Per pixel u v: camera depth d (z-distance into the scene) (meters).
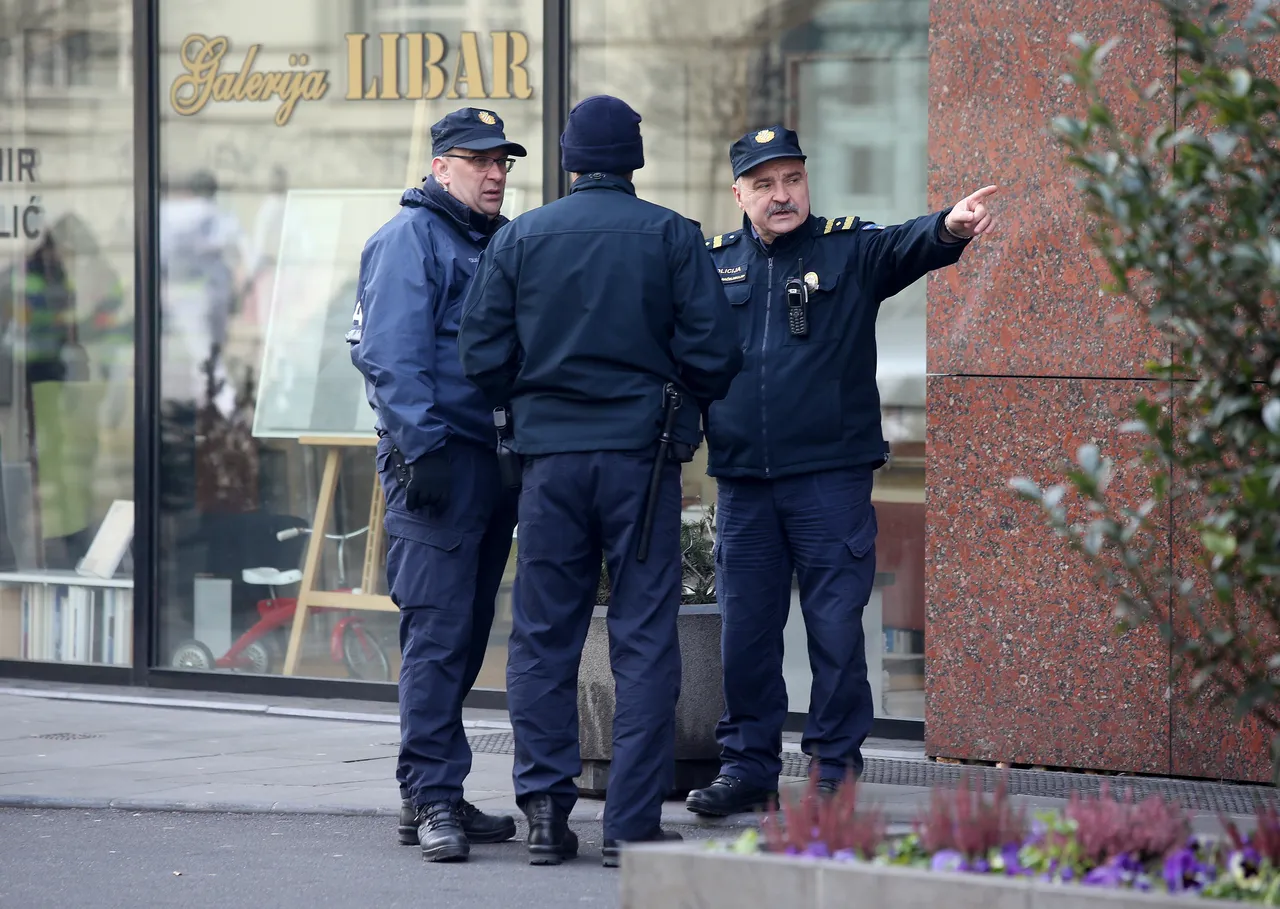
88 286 34.22
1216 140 12.05
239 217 33.06
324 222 32.50
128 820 22.09
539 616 19.64
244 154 33.00
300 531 32.62
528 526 19.56
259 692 32.56
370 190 32.22
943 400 25.19
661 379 19.47
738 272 22.25
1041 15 24.41
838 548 21.67
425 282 20.14
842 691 21.69
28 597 34.78
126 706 31.73
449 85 31.69
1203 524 11.97
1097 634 24.22
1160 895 11.48
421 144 31.91
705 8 29.95
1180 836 13.00
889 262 21.72
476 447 20.38
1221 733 23.56
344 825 21.75
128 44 33.75
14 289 34.81
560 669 19.67
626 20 30.48
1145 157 12.33
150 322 33.44
